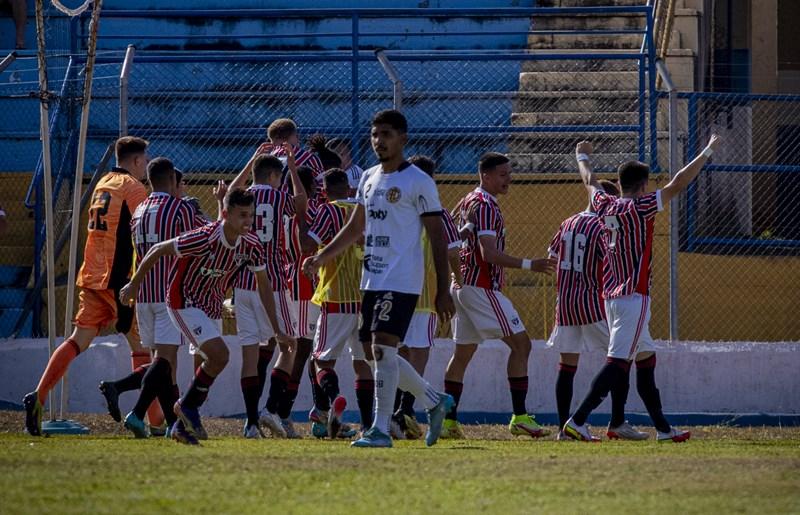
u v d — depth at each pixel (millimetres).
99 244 31781
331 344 31547
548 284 46031
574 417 32031
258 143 50250
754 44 64312
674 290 40688
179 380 40094
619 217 31125
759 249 46000
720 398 40375
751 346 40812
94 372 40281
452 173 49094
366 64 54438
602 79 55812
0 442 26859
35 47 62469
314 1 62969
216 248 26891
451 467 20516
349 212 32250
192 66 55781
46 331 46312
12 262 50594
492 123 53062
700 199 47562
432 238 24625
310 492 17641
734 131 48875
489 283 33906
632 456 23391
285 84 54719
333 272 31438
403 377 26125
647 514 16047
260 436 33125
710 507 16609
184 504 16500
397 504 16734
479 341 34500
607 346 34125
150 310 30562
